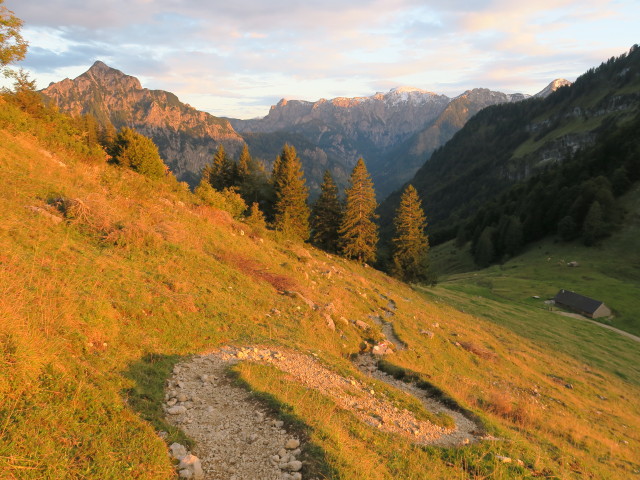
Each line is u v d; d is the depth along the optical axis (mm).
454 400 16562
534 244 132625
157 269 18094
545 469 11492
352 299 32094
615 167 134625
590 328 60969
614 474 14922
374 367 19953
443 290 72812
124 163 41594
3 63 30266
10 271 11367
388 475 8594
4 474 5410
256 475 7395
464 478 9750
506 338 41625
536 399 24719
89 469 6129
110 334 11453
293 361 15000
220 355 13422
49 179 21828
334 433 9133
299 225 65062
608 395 32062
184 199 36875
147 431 7672
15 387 6961
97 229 18859
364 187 62812
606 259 102688
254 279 24516
